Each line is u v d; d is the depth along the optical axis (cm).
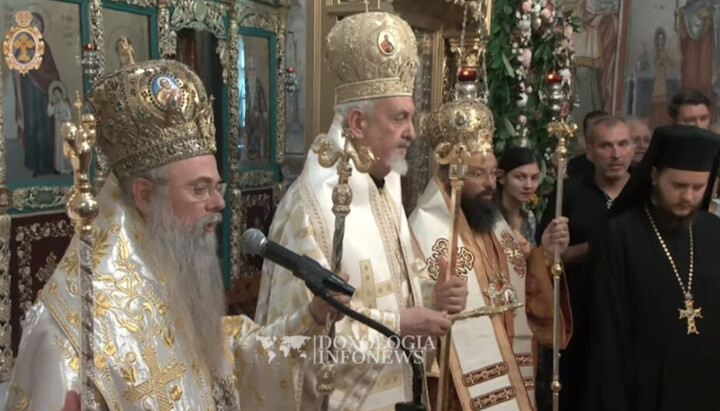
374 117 196
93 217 94
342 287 138
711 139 240
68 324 113
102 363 114
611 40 885
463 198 258
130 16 404
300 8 600
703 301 250
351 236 195
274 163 549
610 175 324
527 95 402
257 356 156
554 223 259
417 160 325
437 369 239
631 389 252
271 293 184
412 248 223
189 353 130
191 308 132
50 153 362
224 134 486
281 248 139
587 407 256
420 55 339
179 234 129
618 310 254
